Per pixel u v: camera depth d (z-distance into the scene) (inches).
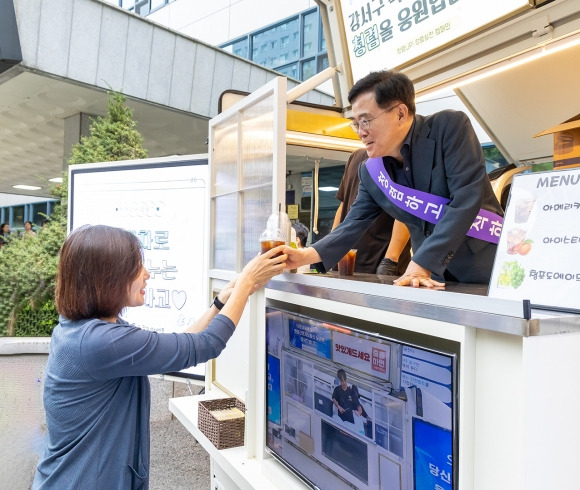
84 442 47.7
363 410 51.0
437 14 87.3
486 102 128.4
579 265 39.6
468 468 41.3
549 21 73.8
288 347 63.5
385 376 47.8
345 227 69.4
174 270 125.1
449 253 55.4
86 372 47.3
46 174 571.5
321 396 57.4
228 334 55.2
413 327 46.3
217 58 333.1
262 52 441.7
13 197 828.6
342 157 133.7
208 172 115.7
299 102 123.4
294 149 127.0
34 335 151.1
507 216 46.6
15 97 291.1
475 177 58.7
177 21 513.3
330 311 58.4
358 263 101.6
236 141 102.5
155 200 127.4
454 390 40.7
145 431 52.0
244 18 452.8
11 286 150.9
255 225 94.7
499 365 39.3
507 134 134.4
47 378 50.0
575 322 38.2
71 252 49.9
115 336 47.4
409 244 100.6
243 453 77.0
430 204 60.8
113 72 279.3
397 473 47.1
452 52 89.1
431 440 43.3
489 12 78.6
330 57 124.6
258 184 92.4
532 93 118.3
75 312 49.9
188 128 364.8
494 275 45.9
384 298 48.9
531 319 35.6
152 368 48.5
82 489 47.1
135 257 51.9
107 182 133.3
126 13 275.4
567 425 38.8
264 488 64.9
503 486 39.1
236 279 64.2
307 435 60.4
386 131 58.9
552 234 42.2
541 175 44.7
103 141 201.8
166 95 309.1
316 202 138.7
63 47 254.2
